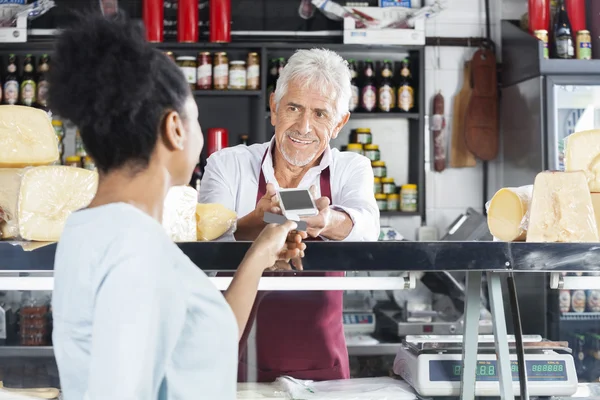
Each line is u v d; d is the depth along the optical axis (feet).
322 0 11.07
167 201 4.00
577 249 3.79
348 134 12.01
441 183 12.28
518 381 4.16
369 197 5.93
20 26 10.80
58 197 3.93
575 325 4.66
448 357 4.17
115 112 2.60
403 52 11.76
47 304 4.02
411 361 4.21
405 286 3.90
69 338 2.67
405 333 4.46
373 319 4.38
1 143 4.12
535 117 10.31
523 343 4.19
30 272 3.64
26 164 4.16
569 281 4.03
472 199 12.24
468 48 12.18
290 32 11.32
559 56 10.50
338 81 5.48
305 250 3.67
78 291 2.59
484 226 10.02
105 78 2.58
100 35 2.64
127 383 2.40
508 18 11.82
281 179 6.04
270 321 4.16
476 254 3.75
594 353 4.47
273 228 3.39
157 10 10.96
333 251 3.68
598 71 10.09
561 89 10.18
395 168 12.03
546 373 4.21
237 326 2.83
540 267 3.78
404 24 11.10
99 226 2.60
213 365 2.76
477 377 4.15
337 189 6.02
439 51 12.20
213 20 10.92
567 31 10.52
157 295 2.50
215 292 2.73
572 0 10.77
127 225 2.56
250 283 3.23
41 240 3.89
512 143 11.28
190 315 2.70
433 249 3.72
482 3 12.23
